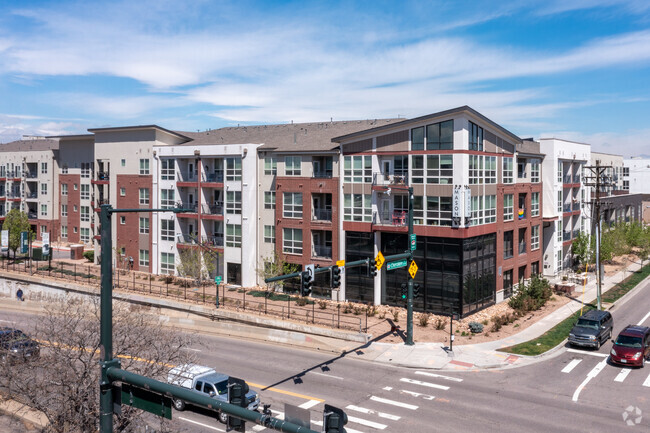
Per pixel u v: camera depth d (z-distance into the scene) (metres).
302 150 46.94
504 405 24.67
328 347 34.59
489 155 43.94
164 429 18.00
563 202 59.94
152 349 24.94
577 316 41.50
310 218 47.06
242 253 50.19
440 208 40.72
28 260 64.25
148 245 57.03
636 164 103.44
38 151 77.62
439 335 36.47
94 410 17.08
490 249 44.81
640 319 40.84
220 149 50.91
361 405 24.75
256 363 31.61
